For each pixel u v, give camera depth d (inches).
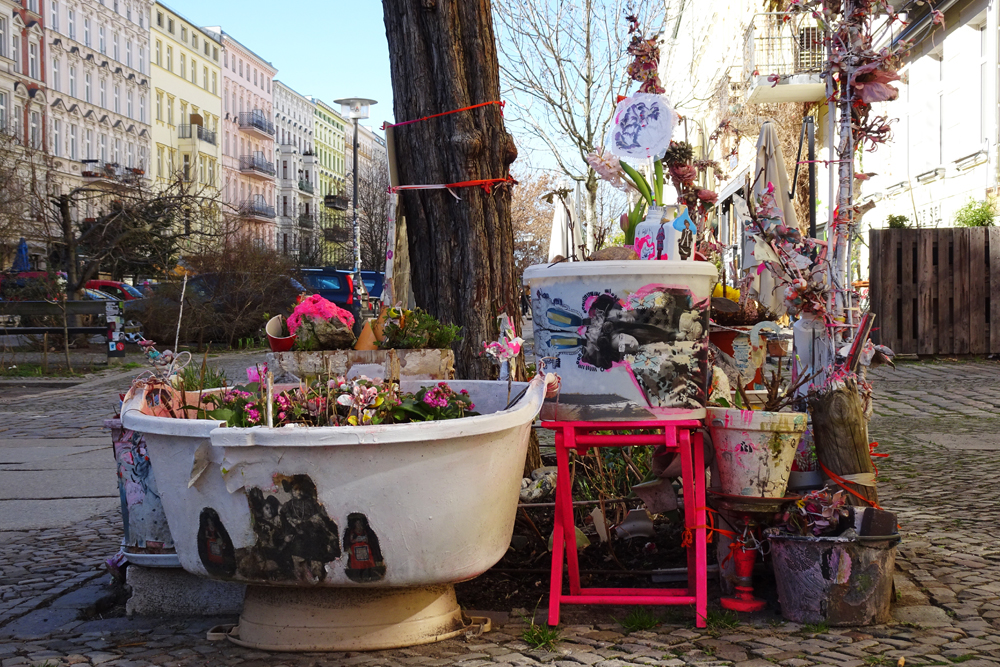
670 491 162.1
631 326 138.2
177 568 153.9
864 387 155.1
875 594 135.1
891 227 693.9
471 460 123.6
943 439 323.6
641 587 159.9
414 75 212.5
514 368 205.9
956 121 701.9
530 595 157.9
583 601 142.3
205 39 3034.0
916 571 161.2
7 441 381.4
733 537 147.4
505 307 215.5
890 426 359.3
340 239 2556.6
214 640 138.0
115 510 243.9
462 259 212.8
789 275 154.3
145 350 159.8
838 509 138.8
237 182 3284.9
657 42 173.8
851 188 156.6
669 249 154.3
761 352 177.5
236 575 126.9
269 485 122.2
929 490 236.7
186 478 129.2
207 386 192.5
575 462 199.0
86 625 150.5
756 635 132.9
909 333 632.4
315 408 139.2
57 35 2119.8
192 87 2930.6
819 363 155.9
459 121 210.8
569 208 194.9
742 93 803.4
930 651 124.1
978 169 663.8
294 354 166.6
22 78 1979.6
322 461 120.1
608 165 170.1
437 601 135.6
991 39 634.2
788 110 797.9
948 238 628.1
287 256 1038.4
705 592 138.9
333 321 171.6
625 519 173.5
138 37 2559.1
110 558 166.7
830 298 153.3
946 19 717.3
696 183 189.8
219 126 3157.0
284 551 124.0
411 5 212.2
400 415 140.6
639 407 138.9
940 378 522.6
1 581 177.2
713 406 150.6
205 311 915.4
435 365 173.2
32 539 212.4
